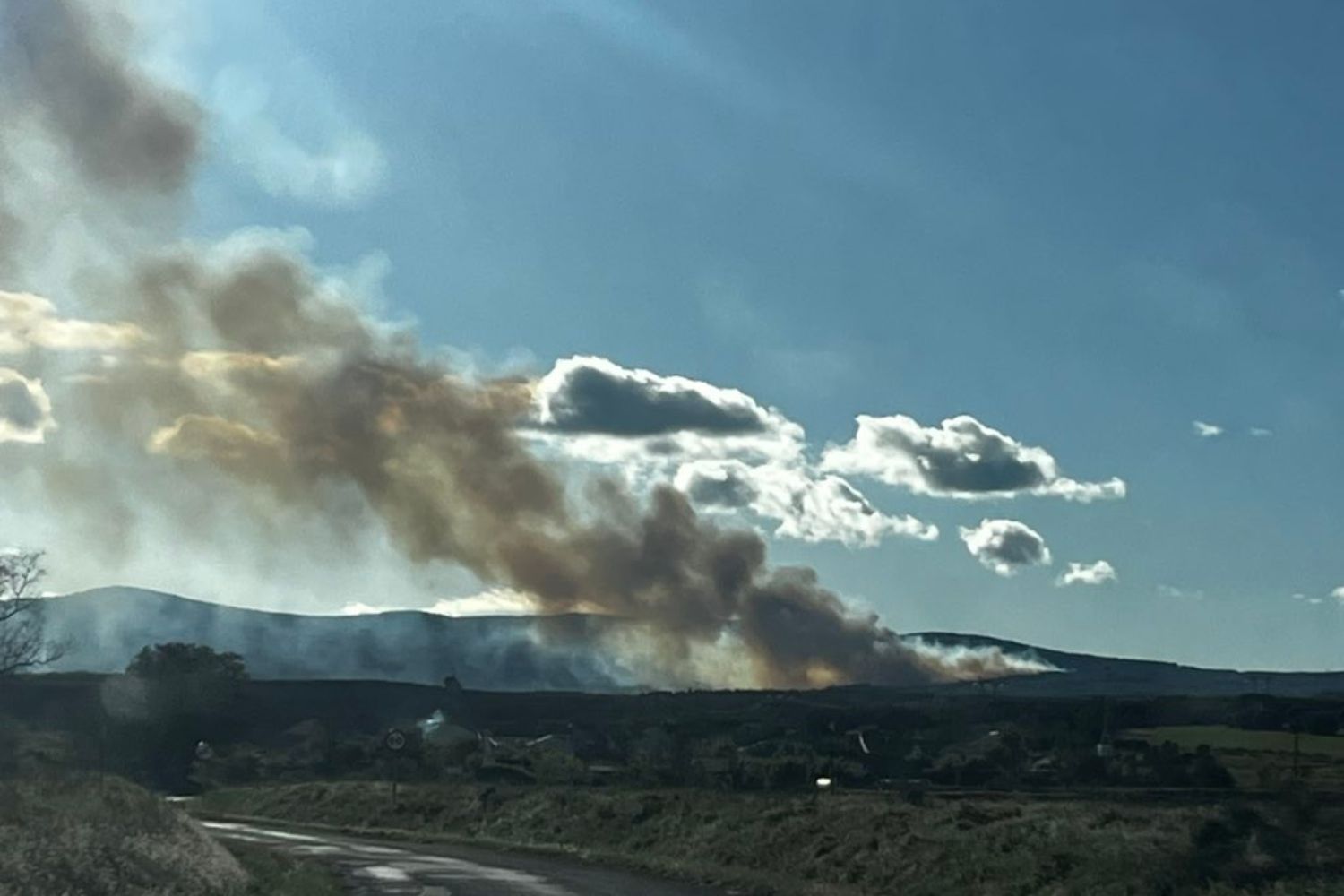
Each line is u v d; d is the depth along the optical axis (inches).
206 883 1261.1
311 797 3284.9
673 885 1588.3
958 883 1371.8
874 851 1582.2
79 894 1024.2
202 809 3491.6
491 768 3816.4
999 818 1612.9
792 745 3767.2
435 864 1907.0
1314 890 1056.8
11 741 2186.3
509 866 1875.0
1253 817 1256.8
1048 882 1275.8
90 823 1275.8
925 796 2110.0
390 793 3120.1
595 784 3240.7
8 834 1090.1
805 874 1625.2
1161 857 1214.9
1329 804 1326.3
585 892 1513.3
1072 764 2955.2
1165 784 2507.4
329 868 1786.4
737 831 1945.1
